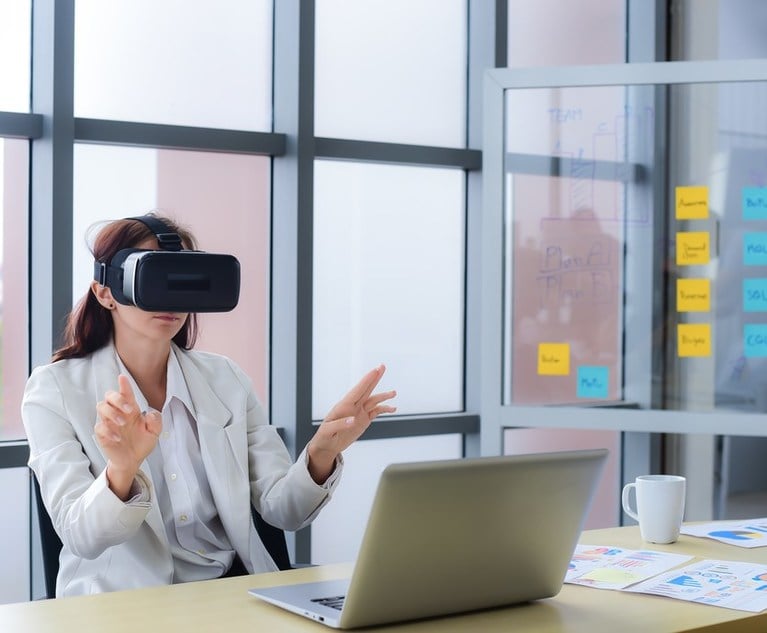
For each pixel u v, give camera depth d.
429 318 3.53
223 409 1.94
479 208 3.53
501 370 3.30
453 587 1.29
